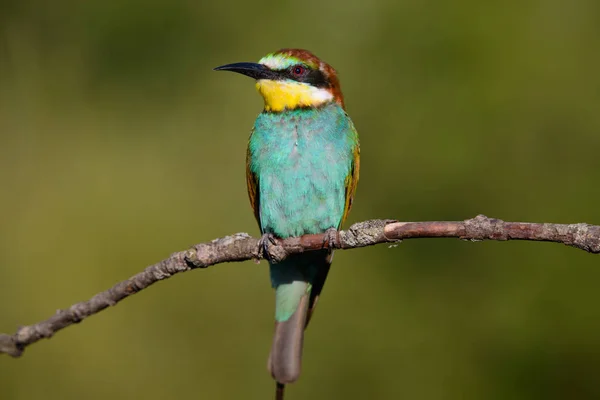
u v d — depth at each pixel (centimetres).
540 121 1145
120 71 1371
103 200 1345
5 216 1323
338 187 900
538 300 1084
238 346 1221
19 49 1373
